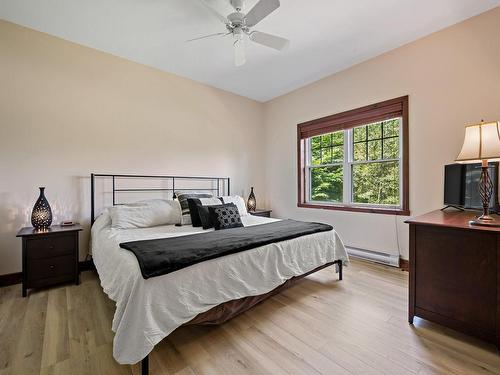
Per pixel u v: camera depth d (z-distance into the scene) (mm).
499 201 2061
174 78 3508
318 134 3764
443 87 2508
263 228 2375
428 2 2117
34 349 1477
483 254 1450
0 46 2369
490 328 1426
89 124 2846
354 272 2762
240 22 2055
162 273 1322
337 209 3504
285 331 1679
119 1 2092
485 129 1580
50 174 2621
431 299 1659
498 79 2199
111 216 2600
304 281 2518
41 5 2143
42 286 2273
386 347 1508
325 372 1311
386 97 2938
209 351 1480
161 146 3398
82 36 2621
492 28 2219
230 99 4172
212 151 3947
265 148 4668
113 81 3000
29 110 2504
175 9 2191
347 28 2471
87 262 2840
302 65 3248
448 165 2361
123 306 1293
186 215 2877
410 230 1752
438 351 1467
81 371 1310
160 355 1442
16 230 2453
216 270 1576
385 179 3092
